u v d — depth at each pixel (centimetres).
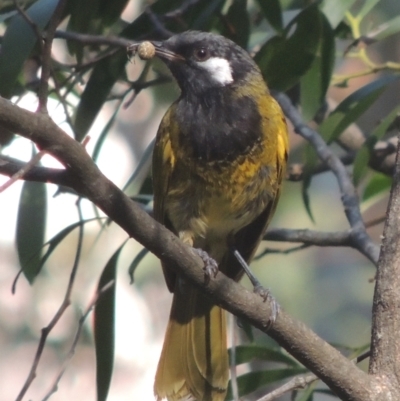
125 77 918
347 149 1052
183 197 789
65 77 988
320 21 817
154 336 1844
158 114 1703
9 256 1744
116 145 1745
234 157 768
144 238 577
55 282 1661
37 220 834
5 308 1700
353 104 916
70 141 514
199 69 785
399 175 623
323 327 1698
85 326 1588
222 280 611
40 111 504
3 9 855
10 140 765
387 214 620
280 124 796
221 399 768
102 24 894
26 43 705
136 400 1828
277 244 1659
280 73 842
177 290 786
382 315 599
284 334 603
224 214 796
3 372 1702
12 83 706
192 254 602
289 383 618
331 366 593
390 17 1409
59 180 538
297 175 986
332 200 1850
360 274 1767
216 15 915
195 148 768
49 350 1666
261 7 834
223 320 779
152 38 888
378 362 595
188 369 774
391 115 854
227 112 773
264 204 804
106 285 749
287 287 1630
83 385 1702
